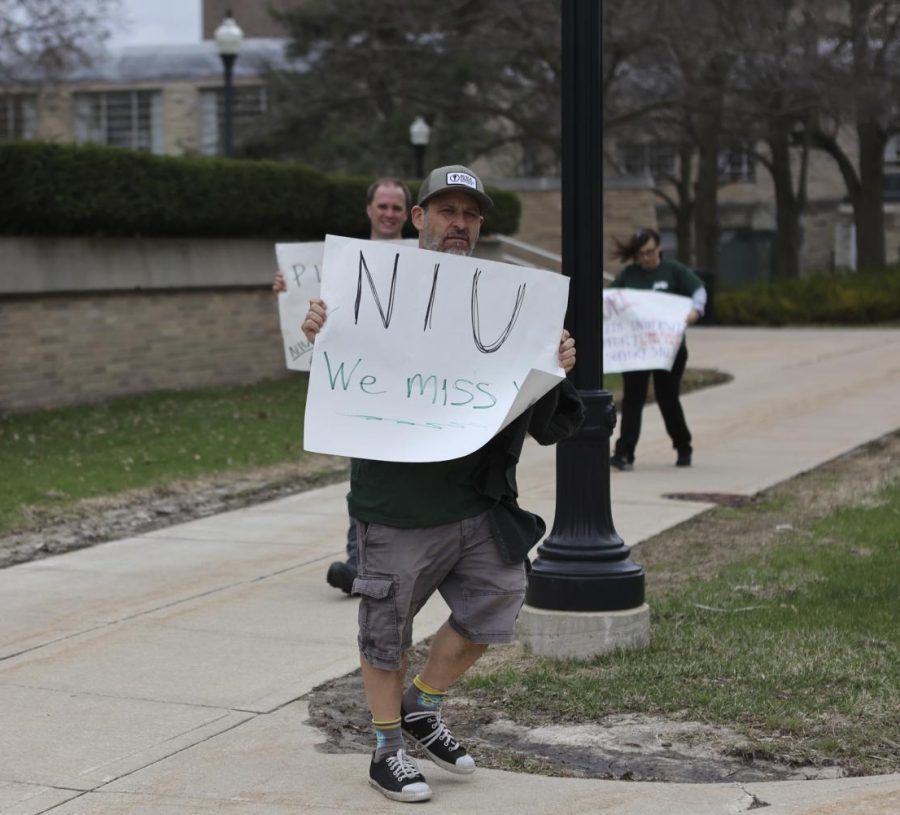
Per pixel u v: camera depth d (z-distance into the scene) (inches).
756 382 911.0
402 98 1776.6
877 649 297.4
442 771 238.4
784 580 363.9
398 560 217.3
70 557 415.5
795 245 1951.3
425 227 226.7
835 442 641.0
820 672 279.9
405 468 216.7
